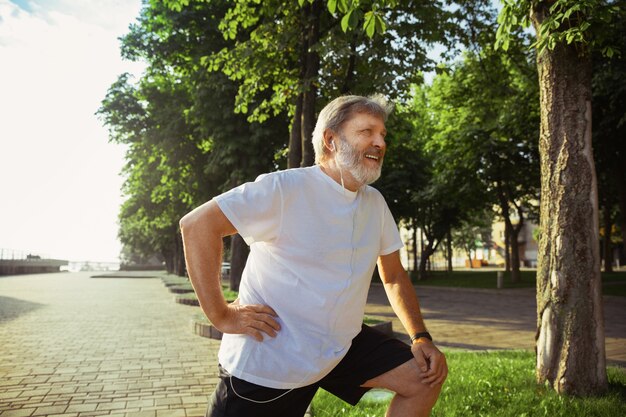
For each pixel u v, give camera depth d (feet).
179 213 78.95
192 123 55.77
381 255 6.86
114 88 67.46
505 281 83.56
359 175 5.85
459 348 24.38
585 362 12.94
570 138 13.52
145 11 55.16
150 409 13.73
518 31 31.65
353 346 6.28
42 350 23.11
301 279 5.71
